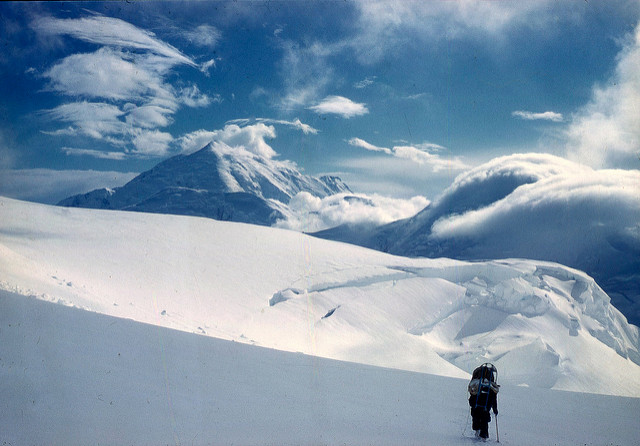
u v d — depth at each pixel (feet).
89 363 21.71
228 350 33.76
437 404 29.25
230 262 97.86
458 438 20.59
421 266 117.29
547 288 134.72
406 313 97.55
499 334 103.81
